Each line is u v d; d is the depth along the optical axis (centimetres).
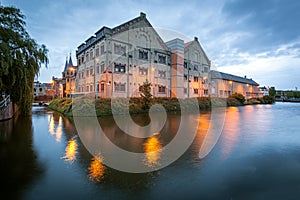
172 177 485
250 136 974
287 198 390
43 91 6938
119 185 439
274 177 488
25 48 1318
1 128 1193
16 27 1233
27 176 487
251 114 2169
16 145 790
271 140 887
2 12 1159
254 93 6062
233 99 3997
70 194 399
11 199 381
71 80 4250
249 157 643
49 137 945
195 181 463
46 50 1503
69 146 778
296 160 614
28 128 1197
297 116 1961
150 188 427
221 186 440
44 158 627
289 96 8081
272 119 1702
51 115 1941
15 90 1395
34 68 1424
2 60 1070
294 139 908
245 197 394
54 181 458
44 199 380
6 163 580
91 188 425
